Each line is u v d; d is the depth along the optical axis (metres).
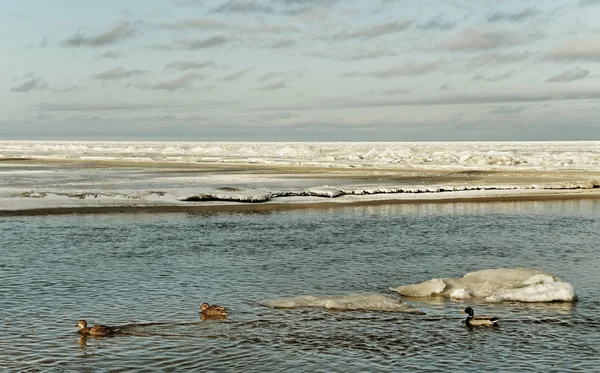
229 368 17.17
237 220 45.97
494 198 62.00
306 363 17.53
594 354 18.27
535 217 48.84
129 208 51.09
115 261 30.95
